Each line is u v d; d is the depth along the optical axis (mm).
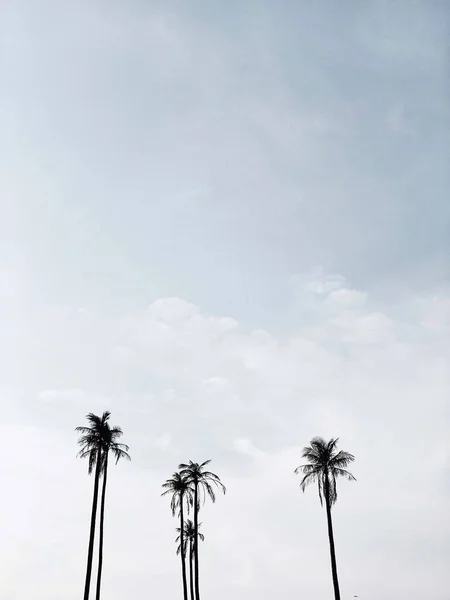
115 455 57938
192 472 63719
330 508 55719
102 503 56531
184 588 70688
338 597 52500
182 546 72062
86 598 49406
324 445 58438
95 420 57156
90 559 51312
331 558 53938
